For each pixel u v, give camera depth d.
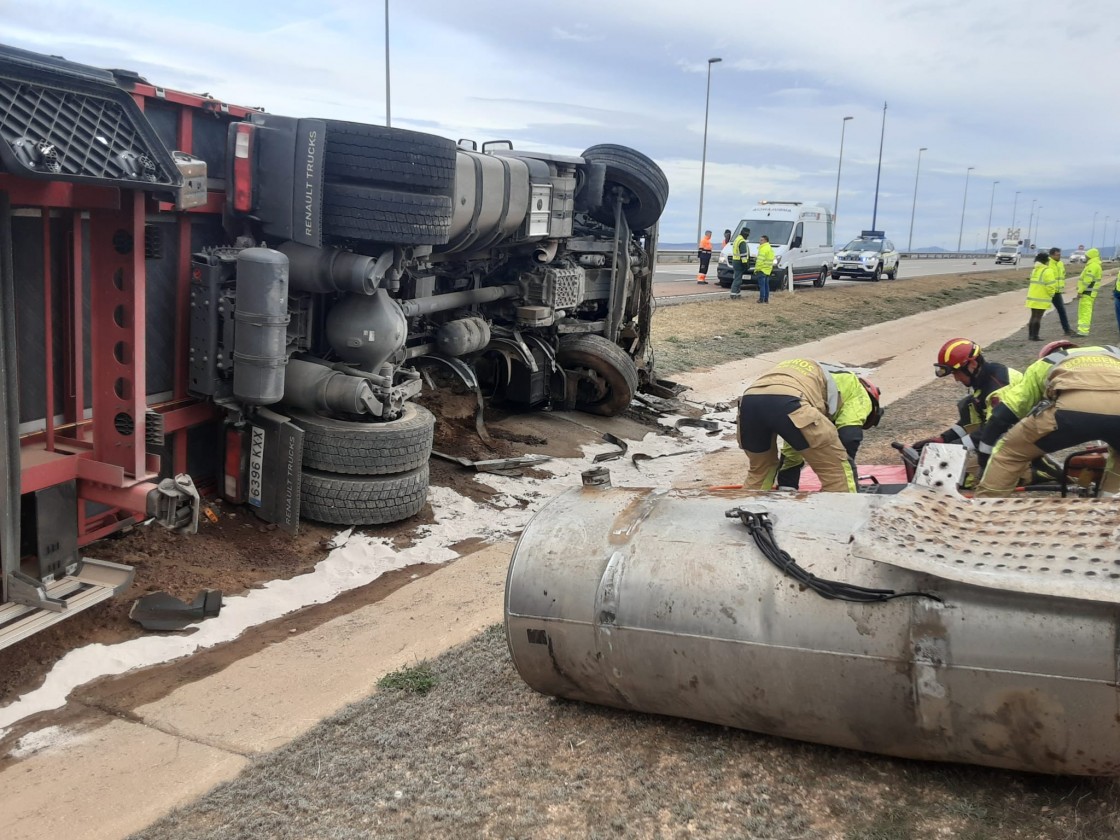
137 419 5.18
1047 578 2.76
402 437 6.90
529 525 3.72
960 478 3.51
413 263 8.27
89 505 5.77
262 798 3.41
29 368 5.41
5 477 4.72
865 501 3.59
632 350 12.93
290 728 4.11
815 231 32.19
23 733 4.21
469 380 9.52
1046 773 2.97
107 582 5.24
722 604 3.21
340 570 6.30
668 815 3.07
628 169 11.41
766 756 3.38
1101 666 2.73
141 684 4.66
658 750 3.47
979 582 2.78
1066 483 5.22
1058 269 18.78
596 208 11.80
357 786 3.41
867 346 19.69
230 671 4.79
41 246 5.36
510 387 10.94
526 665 3.61
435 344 9.47
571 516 3.73
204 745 4.02
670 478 9.34
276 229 6.38
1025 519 3.17
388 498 6.92
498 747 3.58
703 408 13.34
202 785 3.66
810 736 3.22
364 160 6.31
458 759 3.52
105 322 5.21
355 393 6.72
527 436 10.22
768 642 3.12
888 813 3.00
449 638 4.96
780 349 18.73
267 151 6.27
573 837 3.00
